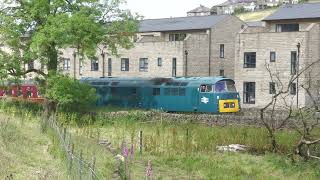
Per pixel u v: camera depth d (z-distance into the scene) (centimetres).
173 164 2455
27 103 4191
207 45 5550
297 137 2817
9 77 3806
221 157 2608
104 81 4881
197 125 3634
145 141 2834
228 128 3394
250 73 4953
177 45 5434
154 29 5875
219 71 5653
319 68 4666
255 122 3462
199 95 4159
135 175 2119
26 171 1716
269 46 4828
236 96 4181
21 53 3822
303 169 2311
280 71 4744
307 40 4578
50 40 3472
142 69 5753
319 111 2723
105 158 2353
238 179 2158
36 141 2381
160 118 3859
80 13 3581
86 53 3662
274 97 2755
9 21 3644
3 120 2728
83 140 2870
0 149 1933
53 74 3678
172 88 4334
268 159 2514
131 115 3891
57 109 3762
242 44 5016
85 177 1614
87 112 4016
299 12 5006
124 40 3975
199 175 2247
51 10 3675
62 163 1869
